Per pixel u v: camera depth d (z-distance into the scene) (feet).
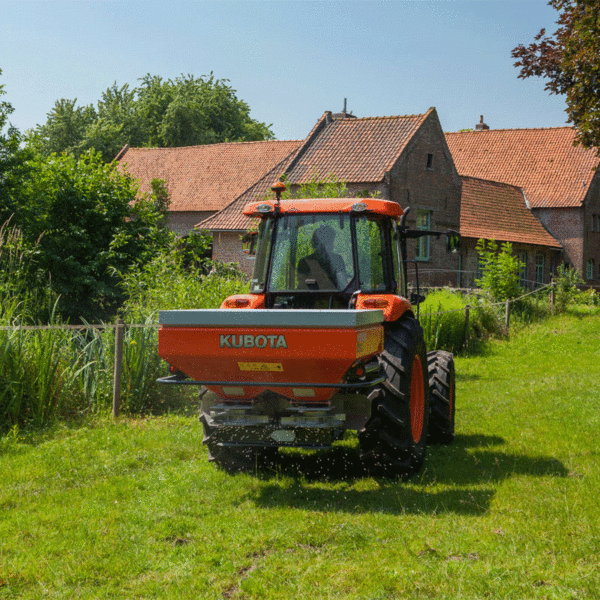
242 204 104.88
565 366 48.42
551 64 55.31
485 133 159.94
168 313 18.40
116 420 27.63
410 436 20.29
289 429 19.31
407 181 95.66
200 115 185.57
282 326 17.65
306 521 16.49
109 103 193.26
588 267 145.69
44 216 55.93
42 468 20.68
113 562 14.16
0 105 59.57
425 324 53.21
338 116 113.60
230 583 13.24
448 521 16.40
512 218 133.28
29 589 13.03
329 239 21.91
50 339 27.61
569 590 12.48
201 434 25.21
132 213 59.77
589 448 23.81
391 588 12.96
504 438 25.98
